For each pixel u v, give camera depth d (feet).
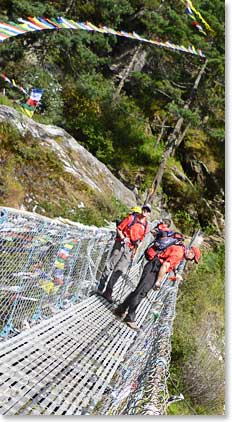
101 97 67.56
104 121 70.90
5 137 37.86
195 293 51.31
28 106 33.32
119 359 17.90
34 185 37.68
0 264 14.51
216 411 39.27
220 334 49.47
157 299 28.32
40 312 17.81
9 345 14.87
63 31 59.57
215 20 62.85
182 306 49.06
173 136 71.05
